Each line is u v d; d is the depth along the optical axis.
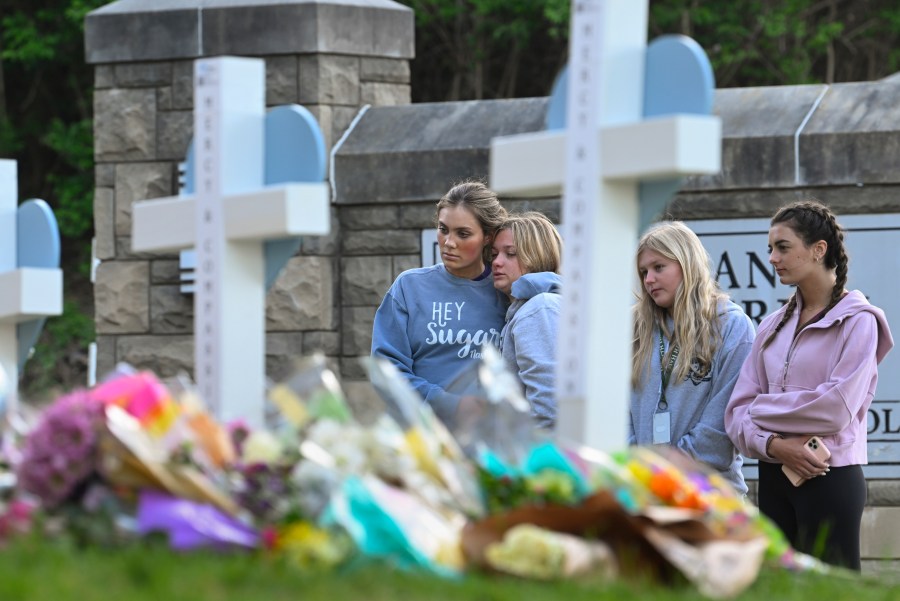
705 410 11.38
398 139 17.52
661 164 7.34
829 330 11.17
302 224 8.02
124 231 18.19
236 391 8.46
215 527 6.69
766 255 16.22
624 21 7.73
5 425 7.89
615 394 7.77
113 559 6.36
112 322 18.23
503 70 41.75
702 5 38.81
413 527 6.79
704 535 7.09
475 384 8.70
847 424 10.98
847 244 16.02
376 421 7.44
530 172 8.03
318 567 6.48
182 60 17.94
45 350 35.41
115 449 6.80
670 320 11.52
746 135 16.20
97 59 18.09
